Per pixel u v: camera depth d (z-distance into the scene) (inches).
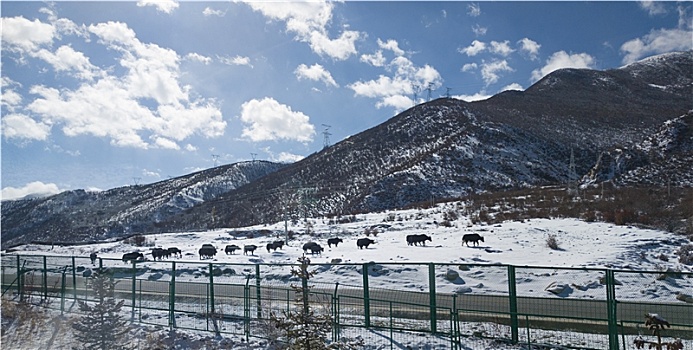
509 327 530.3
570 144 4160.9
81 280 913.5
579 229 1160.2
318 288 745.0
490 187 3016.7
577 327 529.7
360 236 1501.0
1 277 930.7
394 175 3292.3
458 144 3814.0
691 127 2888.8
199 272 923.4
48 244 2107.5
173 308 620.1
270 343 530.6
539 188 2623.0
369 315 556.1
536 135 4279.0
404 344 497.0
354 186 3378.4
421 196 2915.8
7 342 594.2
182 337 563.5
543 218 1392.7
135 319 636.1
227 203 3821.4
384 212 2215.8
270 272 901.8
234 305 660.1
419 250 1067.9
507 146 3848.4
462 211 1776.6
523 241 1077.8
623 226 1159.6
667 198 1553.9
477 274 766.5
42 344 577.3
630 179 2507.4
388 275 800.9
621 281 698.2
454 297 500.4
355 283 772.0
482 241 1082.1
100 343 481.4
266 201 3444.9
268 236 1754.4
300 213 2775.6
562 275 732.7
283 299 598.9
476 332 513.3
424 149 4020.7
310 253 1202.0
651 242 962.1
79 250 1764.3
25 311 685.3
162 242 1803.6
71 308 693.9
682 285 677.9
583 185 2549.2
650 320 313.0
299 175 4197.8
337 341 487.2
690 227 1066.7
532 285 706.8
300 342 396.8
